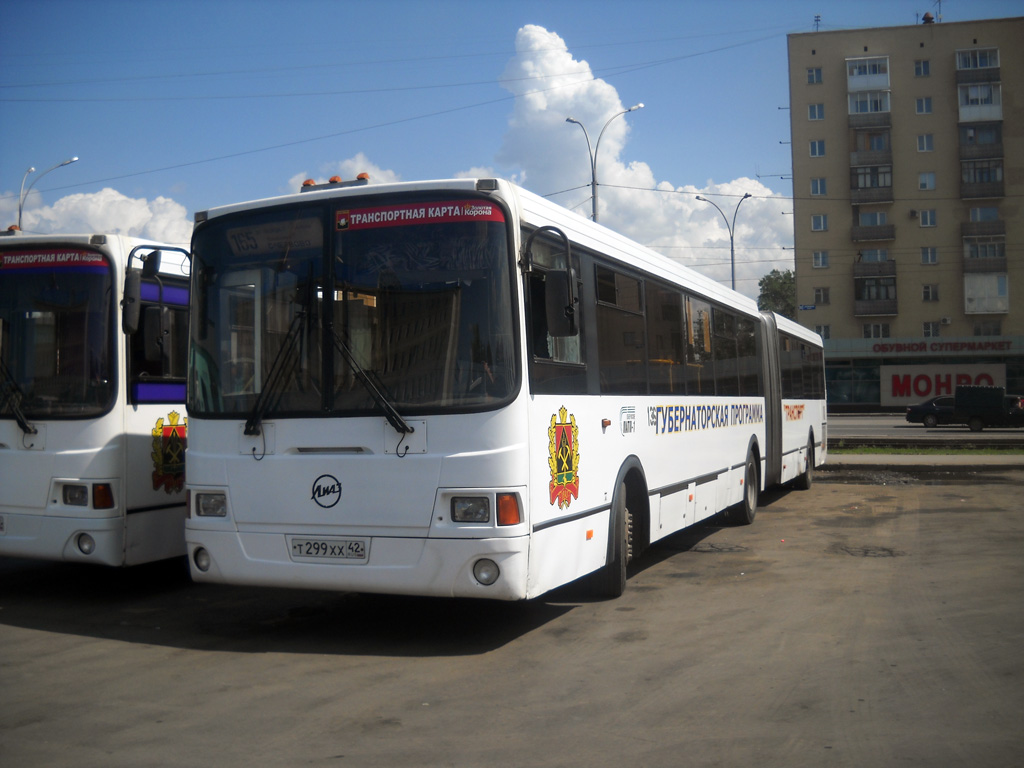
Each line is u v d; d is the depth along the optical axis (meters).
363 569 6.14
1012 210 63.31
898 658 6.15
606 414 7.67
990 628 6.95
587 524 7.15
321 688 5.56
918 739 4.62
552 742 4.62
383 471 6.10
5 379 8.16
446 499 6.00
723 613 7.55
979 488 17.47
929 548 10.77
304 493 6.29
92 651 6.52
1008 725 4.83
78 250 8.12
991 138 63.53
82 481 7.86
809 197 65.44
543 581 6.32
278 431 6.39
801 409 17.20
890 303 64.19
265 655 6.36
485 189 6.22
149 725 4.91
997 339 61.47
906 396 59.03
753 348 13.71
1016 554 10.25
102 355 8.00
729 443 11.95
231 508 6.50
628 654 6.31
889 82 64.44
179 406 8.60
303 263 6.46
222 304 6.71
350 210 6.41
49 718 5.04
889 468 21.52
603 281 7.93
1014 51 63.38
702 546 11.14
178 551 8.52
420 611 7.73
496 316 6.11
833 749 4.49
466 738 4.68
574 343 7.16
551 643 6.62
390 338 6.23
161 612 7.82
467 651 6.42
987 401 40.56
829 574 9.24
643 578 9.13
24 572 9.76
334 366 6.30
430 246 6.25
